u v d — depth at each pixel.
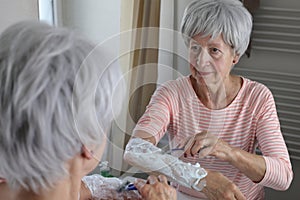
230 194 0.97
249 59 1.84
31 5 1.48
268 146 1.15
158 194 0.86
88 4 1.96
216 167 1.12
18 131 0.52
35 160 0.53
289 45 1.73
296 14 1.70
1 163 0.54
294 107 1.77
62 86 0.51
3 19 1.35
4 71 0.51
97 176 0.93
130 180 0.92
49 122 0.51
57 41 0.53
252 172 1.08
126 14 1.71
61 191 0.58
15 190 0.58
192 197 1.07
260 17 1.75
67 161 0.56
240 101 1.19
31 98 0.50
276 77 1.80
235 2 1.14
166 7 1.85
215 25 1.09
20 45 0.52
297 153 1.79
